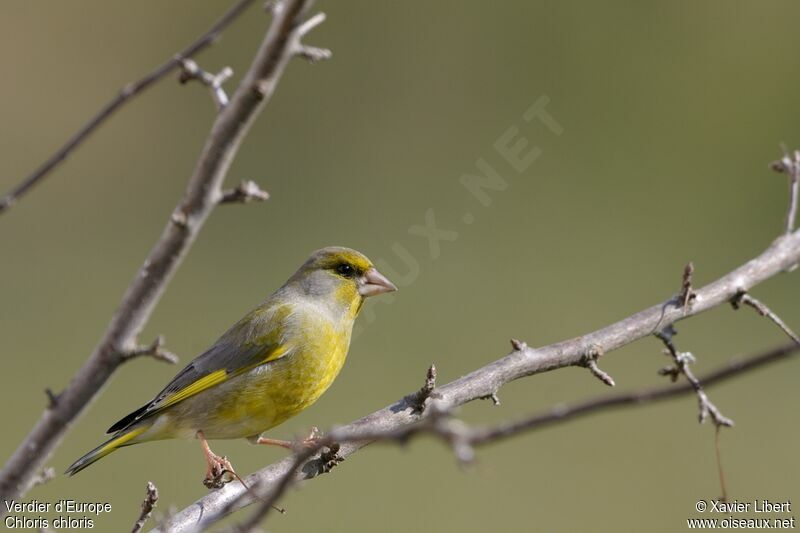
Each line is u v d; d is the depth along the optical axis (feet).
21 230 53.98
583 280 49.85
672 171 55.26
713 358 46.91
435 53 57.31
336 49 57.36
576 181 54.39
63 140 57.47
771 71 57.52
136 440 23.90
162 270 12.46
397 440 9.56
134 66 59.77
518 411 43.16
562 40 57.06
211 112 58.80
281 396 24.41
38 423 12.78
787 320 49.24
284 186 54.44
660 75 57.16
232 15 13.20
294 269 50.98
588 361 20.51
